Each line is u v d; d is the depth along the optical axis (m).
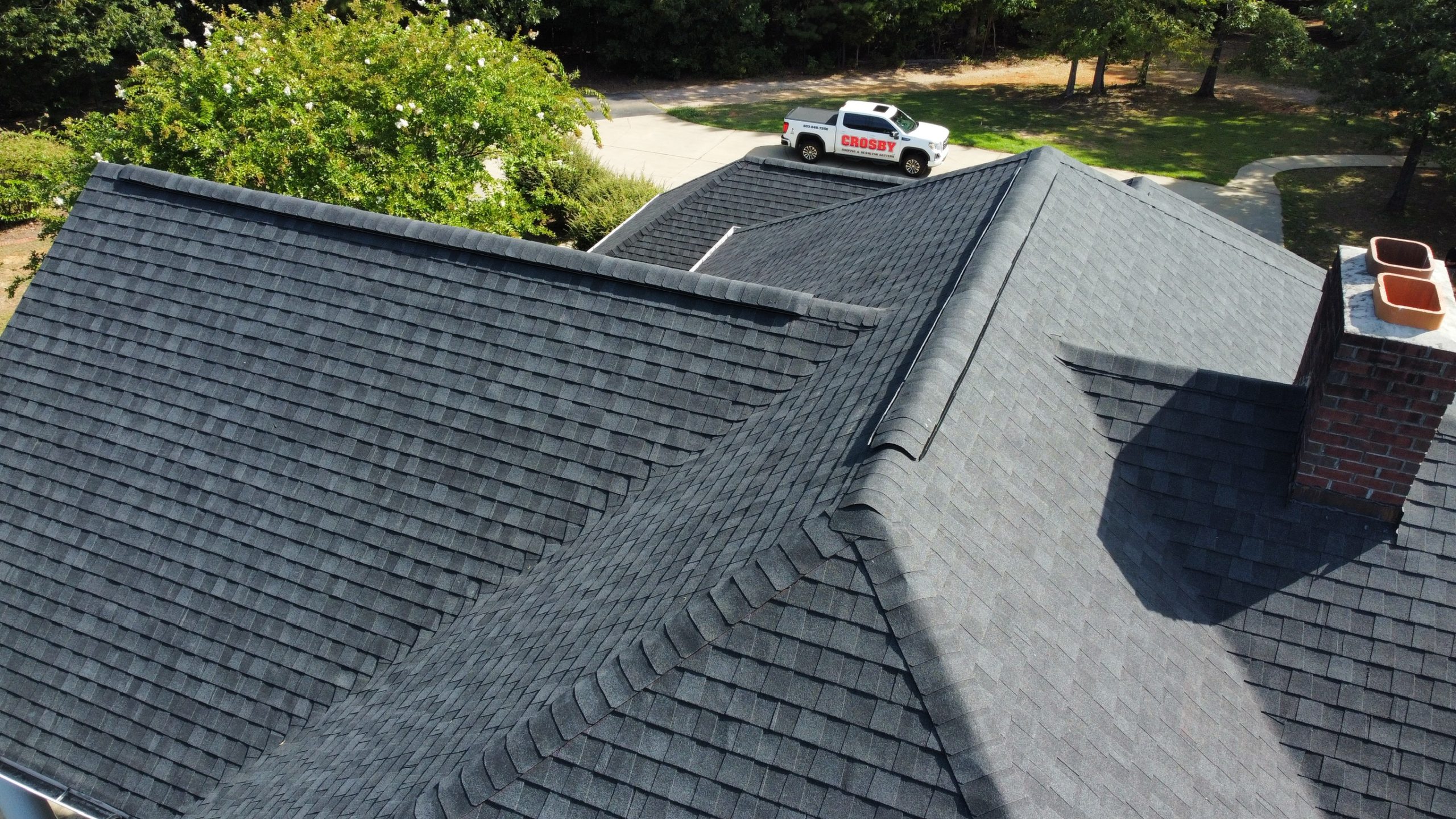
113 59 37.69
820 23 46.44
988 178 11.87
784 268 13.05
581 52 48.09
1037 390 7.91
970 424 7.07
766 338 8.95
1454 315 6.75
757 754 5.64
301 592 8.70
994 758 5.27
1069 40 37.41
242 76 17.88
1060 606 6.52
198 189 11.21
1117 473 7.88
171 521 9.37
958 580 6.02
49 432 10.22
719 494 7.47
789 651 5.82
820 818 5.39
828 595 5.88
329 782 6.77
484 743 6.08
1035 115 38.28
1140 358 8.27
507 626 7.55
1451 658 6.61
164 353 10.37
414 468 9.09
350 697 8.11
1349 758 6.50
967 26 49.06
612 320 9.39
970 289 8.27
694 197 17.72
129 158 18.14
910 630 5.65
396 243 10.41
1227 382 7.88
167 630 8.81
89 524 9.57
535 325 9.55
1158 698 6.43
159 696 8.50
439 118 19.17
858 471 6.41
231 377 10.03
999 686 5.65
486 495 8.80
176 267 10.90
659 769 5.73
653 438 8.73
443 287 10.01
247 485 9.38
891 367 7.73
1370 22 27.25
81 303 10.95
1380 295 6.75
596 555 7.82
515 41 21.80
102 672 8.76
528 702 6.23
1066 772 5.48
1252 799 6.20
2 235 28.05
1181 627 7.05
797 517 6.33
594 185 26.59
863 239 12.41
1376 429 6.87
